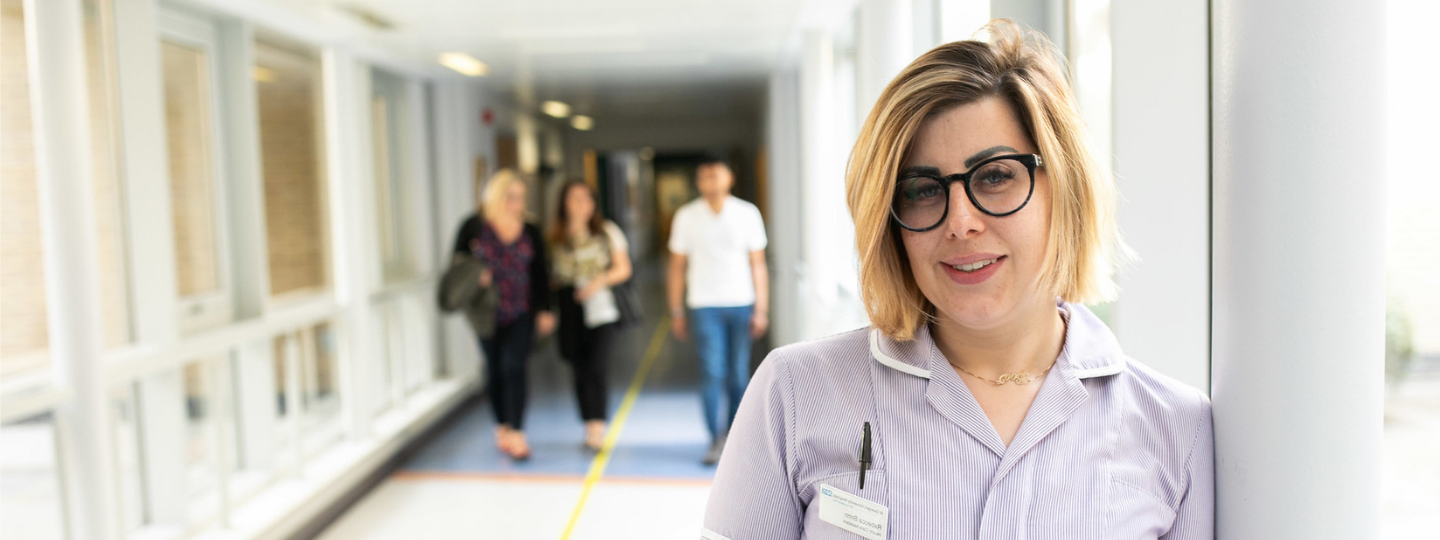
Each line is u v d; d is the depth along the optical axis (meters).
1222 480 0.94
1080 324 0.94
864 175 0.90
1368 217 0.85
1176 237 1.54
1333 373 0.87
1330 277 0.86
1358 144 0.84
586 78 6.58
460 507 3.98
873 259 0.90
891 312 0.92
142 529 3.24
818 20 4.40
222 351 3.35
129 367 2.87
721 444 4.52
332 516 3.87
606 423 5.41
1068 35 1.66
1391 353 1.39
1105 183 0.88
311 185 4.56
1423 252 1.35
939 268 0.87
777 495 0.98
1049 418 0.89
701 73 6.45
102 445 2.47
